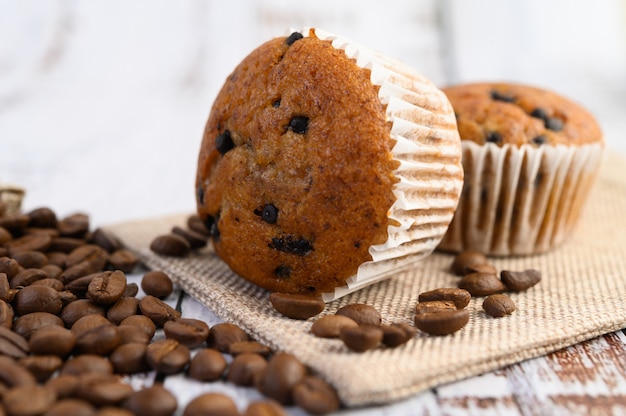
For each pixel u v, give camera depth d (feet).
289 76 0.70
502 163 0.87
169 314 0.71
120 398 0.58
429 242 0.76
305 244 0.71
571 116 0.91
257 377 0.61
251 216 0.72
